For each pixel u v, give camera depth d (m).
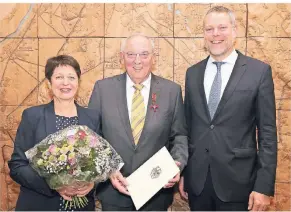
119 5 2.94
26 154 1.96
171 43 2.95
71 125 2.06
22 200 2.02
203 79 2.34
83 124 2.10
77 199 1.99
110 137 2.27
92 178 1.87
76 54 2.99
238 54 2.33
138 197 2.12
